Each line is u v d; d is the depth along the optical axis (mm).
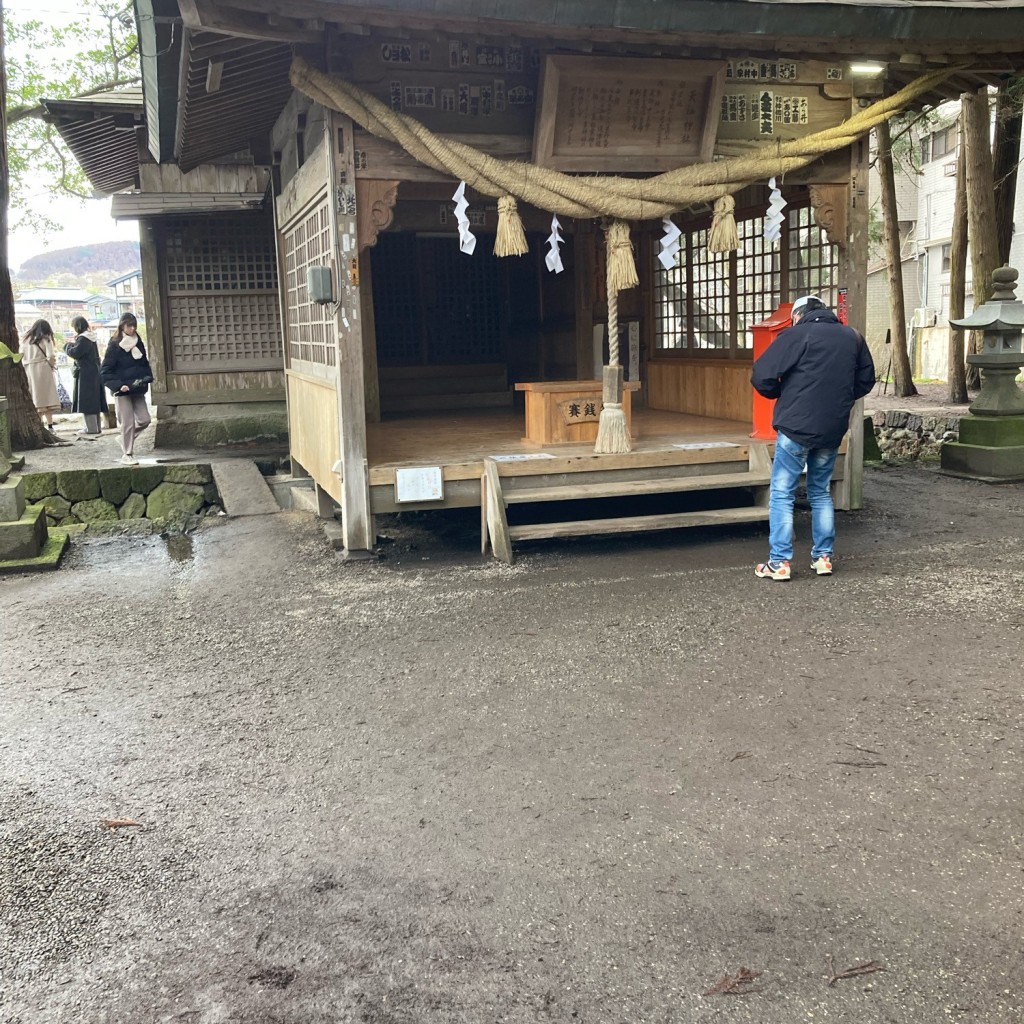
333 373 7105
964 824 3115
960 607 5312
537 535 6809
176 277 12398
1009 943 2533
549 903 2773
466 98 6547
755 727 3885
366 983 2465
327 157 6473
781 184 7414
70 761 3848
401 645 5078
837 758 3594
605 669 4586
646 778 3496
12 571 7336
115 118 10992
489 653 4883
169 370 12422
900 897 2746
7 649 5383
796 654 4684
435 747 3828
